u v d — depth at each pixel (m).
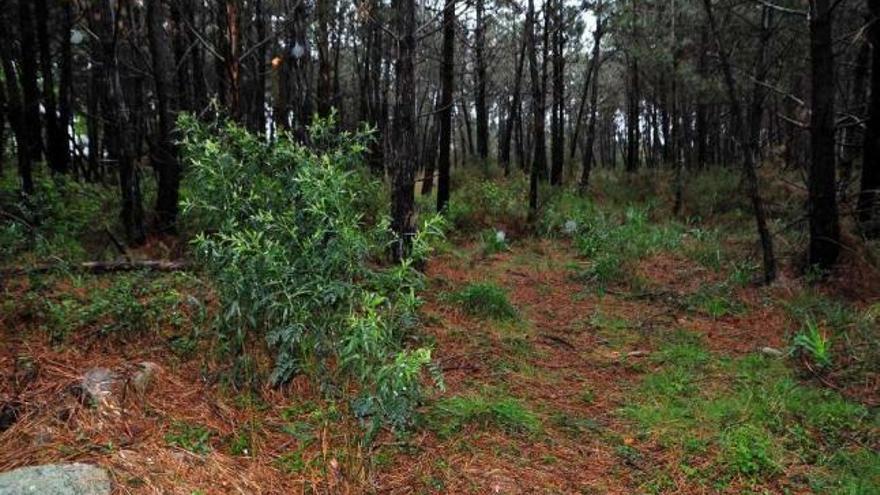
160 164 8.39
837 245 6.93
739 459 3.56
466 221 11.32
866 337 5.23
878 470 3.46
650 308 6.79
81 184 10.80
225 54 7.84
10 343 4.07
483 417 3.94
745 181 13.54
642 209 13.45
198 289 4.93
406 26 7.01
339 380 3.87
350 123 25.58
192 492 2.81
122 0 8.10
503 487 3.26
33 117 12.29
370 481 3.18
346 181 3.97
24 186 8.98
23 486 2.55
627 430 3.96
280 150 3.95
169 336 4.37
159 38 8.49
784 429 3.94
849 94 15.29
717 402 4.30
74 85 16.36
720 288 7.21
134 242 7.80
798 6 11.46
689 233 10.97
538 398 4.40
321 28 13.59
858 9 11.32
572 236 10.92
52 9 13.55
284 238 3.76
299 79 11.55
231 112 7.08
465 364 4.86
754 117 13.84
